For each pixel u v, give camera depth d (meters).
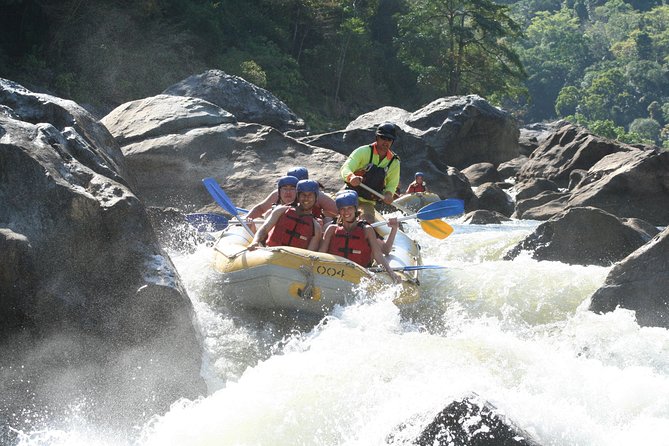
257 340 9.97
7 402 7.49
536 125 75.56
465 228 19.39
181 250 13.36
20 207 8.31
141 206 9.06
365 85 92.19
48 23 50.19
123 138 23.03
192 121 23.20
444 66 95.56
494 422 6.04
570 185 30.34
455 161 44.41
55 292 7.94
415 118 44.75
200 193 21.67
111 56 51.72
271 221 11.74
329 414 6.99
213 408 7.42
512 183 37.06
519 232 17.39
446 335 10.41
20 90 13.26
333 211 12.85
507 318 11.05
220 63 64.06
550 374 8.08
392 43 103.75
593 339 9.76
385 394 7.16
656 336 9.69
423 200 24.09
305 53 86.00
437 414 6.19
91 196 8.61
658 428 6.95
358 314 10.62
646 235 14.47
